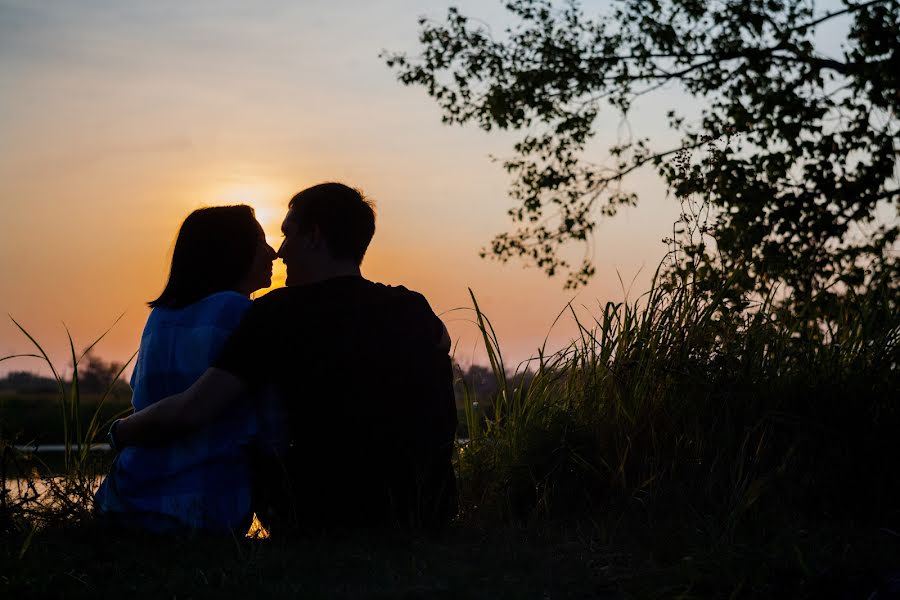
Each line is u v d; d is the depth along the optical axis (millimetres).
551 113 11375
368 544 2160
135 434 2227
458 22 11570
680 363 2984
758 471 2604
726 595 1697
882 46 8406
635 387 2971
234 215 2492
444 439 2492
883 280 3420
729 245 7566
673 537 2133
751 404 2850
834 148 8352
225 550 2088
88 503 2410
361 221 2490
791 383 2959
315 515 2328
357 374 2324
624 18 10945
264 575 1865
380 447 2342
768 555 1851
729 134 3457
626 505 2535
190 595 1706
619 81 10945
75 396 2707
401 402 2385
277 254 2518
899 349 3033
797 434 2664
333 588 1770
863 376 2959
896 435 2723
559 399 3191
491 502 2787
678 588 1725
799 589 1706
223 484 2318
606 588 1789
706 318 3117
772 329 3221
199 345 2342
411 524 2326
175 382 2355
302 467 2336
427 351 2467
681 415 2877
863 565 1848
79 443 2697
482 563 1979
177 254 2469
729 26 10062
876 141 8398
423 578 1845
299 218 2473
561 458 2715
